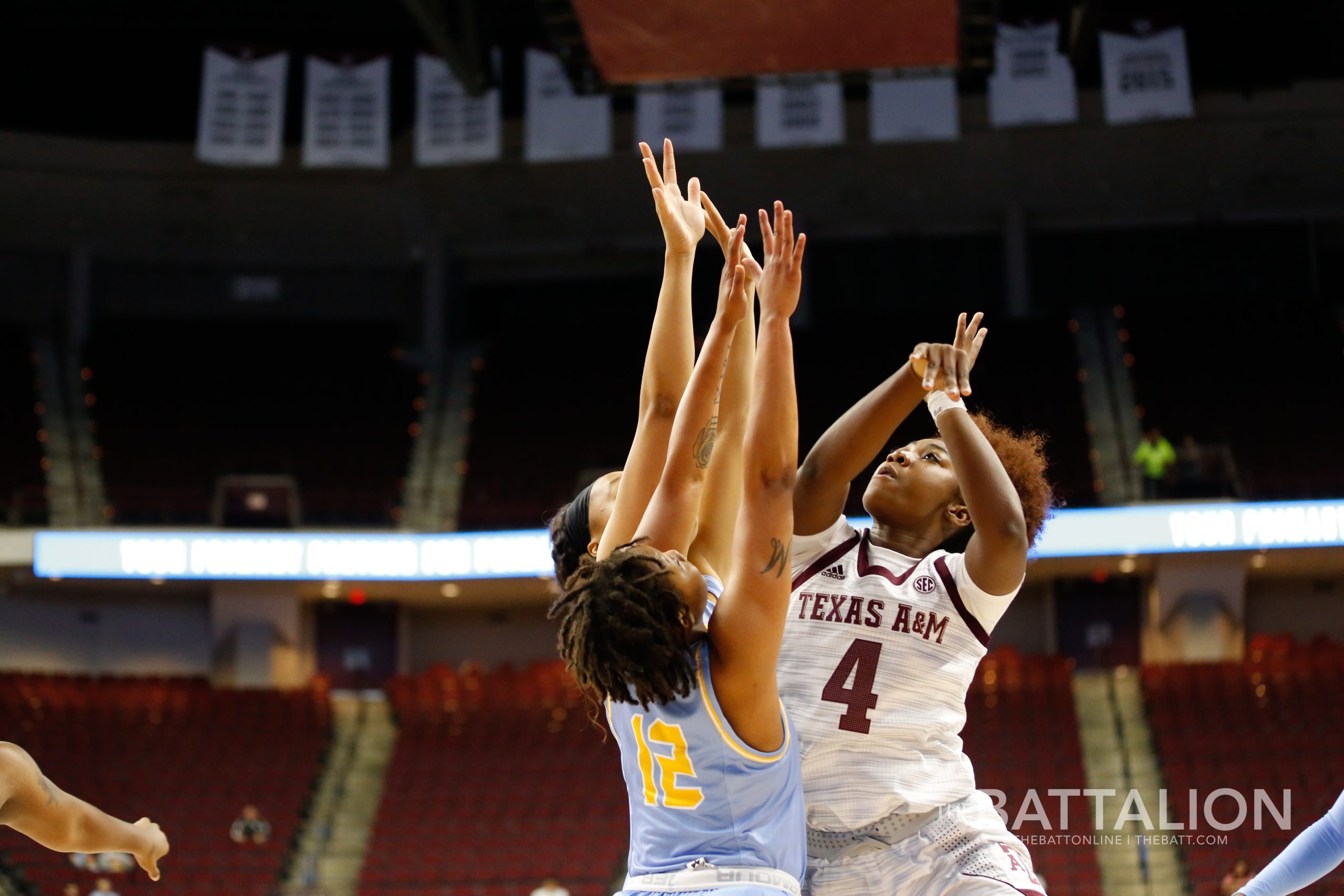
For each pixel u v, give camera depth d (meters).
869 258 23.78
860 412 2.79
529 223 23.31
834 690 2.62
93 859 14.83
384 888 14.84
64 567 17.98
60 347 23.16
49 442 21.30
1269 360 21.70
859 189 22.31
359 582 19.61
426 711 18.72
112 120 21.64
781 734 2.18
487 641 21.70
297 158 21.36
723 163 21.38
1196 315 22.70
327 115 18.56
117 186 21.91
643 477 2.61
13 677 18.34
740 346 2.66
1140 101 17.12
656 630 2.06
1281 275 23.12
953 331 22.75
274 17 21.14
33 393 21.69
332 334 24.25
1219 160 21.41
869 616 2.66
